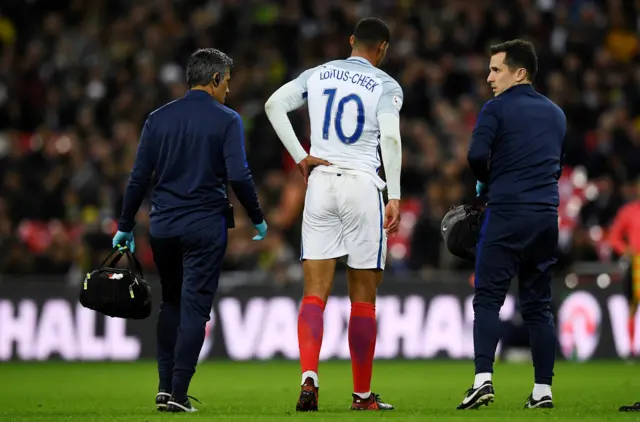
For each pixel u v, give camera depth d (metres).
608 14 79.06
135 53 74.31
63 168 64.38
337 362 51.34
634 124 71.12
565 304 52.84
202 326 25.55
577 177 61.53
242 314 52.50
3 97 74.50
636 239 51.00
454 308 52.16
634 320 51.69
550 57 71.81
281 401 31.11
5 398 33.06
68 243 56.91
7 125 73.00
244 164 25.58
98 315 52.22
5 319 52.09
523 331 52.09
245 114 69.38
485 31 73.00
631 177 65.06
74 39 79.00
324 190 25.41
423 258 55.38
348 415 23.48
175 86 70.06
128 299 25.64
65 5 82.50
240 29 77.00
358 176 25.42
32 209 63.09
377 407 25.86
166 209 25.62
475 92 70.12
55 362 51.84
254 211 26.02
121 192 59.28
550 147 25.72
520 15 73.62
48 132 68.38
